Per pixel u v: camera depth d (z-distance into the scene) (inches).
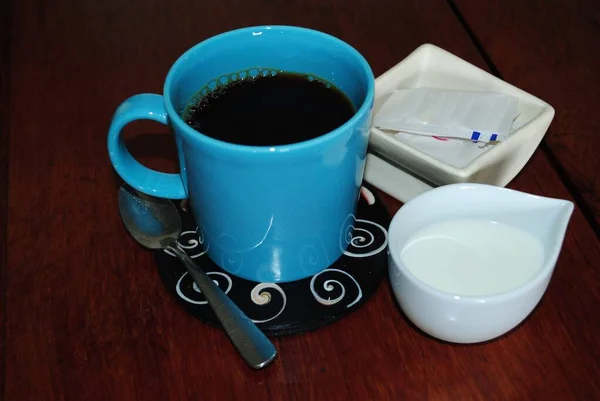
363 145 13.8
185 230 15.8
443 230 14.6
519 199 14.2
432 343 14.0
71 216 15.9
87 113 17.9
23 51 19.6
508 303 12.7
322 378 13.6
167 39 19.8
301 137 13.9
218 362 13.8
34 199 16.2
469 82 17.4
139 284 14.9
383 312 14.4
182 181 14.6
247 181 13.0
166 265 15.1
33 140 17.4
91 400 13.3
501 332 13.4
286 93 14.8
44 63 19.2
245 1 20.9
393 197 16.4
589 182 16.2
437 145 16.4
